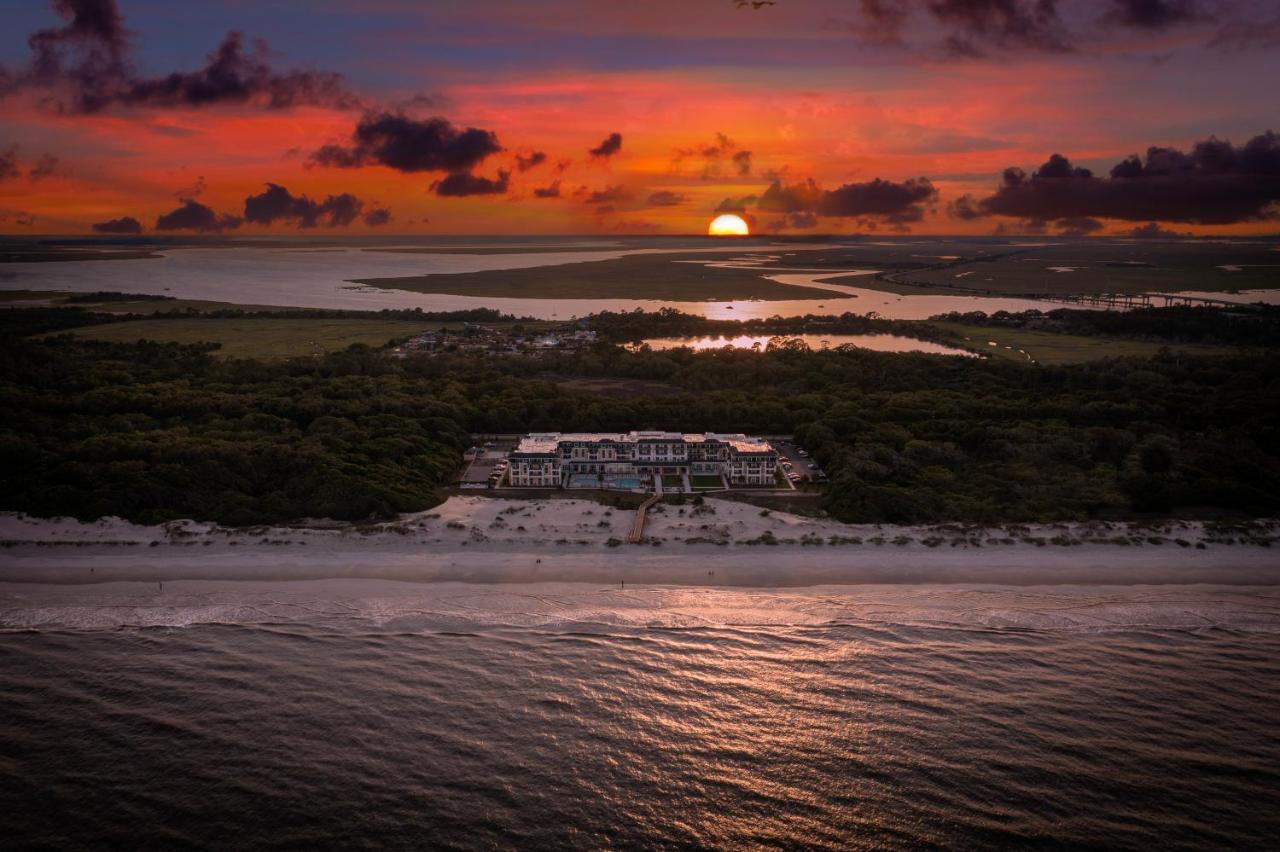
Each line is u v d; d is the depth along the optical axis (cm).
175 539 15700
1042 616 12962
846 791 9138
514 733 10075
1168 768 9419
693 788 9200
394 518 16775
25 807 8862
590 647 12056
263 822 8681
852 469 18900
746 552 15538
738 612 13188
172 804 8925
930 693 10869
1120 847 8356
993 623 12750
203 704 10612
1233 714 10400
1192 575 14700
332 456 18625
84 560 14962
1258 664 11562
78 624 12675
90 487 17162
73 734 10012
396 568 14850
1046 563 15125
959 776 9331
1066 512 16938
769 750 9788
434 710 10506
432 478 19162
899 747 9819
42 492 16838
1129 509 17400
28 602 13388
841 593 14012
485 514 17088
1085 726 10169
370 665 11550
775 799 9031
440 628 12625
